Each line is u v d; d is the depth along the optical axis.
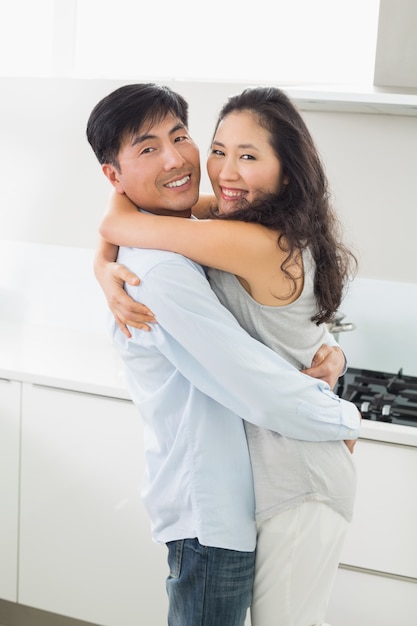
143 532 2.89
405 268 2.89
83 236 3.22
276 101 1.77
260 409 1.73
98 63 3.40
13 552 3.07
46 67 3.47
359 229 2.89
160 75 3.36
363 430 2.60
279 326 1.81
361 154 2.85
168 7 3.32
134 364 1.89
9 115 3.22
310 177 1.77
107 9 3.37
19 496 3.03
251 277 1.74
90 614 3.00
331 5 3.18
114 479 2.89
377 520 2.65
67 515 2.97
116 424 2.86
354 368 3.20
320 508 1.86
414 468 2.59
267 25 3.25
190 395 1.81
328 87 2.58
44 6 3.45
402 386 2.95
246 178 1.75
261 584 1.88
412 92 2.44
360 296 3.18
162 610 2.91
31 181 3.24
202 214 2.05
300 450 1.82
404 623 2.69
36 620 3.22
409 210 2.85
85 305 3.54
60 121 3.17
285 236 1.72
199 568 1.83
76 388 2.87
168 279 1.69
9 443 3.01
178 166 1.77
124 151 1.79
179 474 1.84
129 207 1.84
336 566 1.93
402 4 2.61
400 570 2.66
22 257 3.60
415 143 2.81
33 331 3.51
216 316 1.70
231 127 1.75
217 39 3.30
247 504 1.83
